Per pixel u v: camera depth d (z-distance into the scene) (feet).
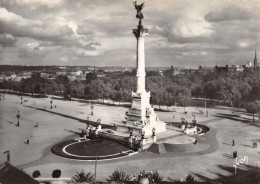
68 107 539.70
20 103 600.80
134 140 247.70
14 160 211.61
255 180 168.96
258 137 290.15
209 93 641.40
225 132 315.58
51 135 298.15
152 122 290.35
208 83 654.12
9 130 322.75
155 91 526.16
